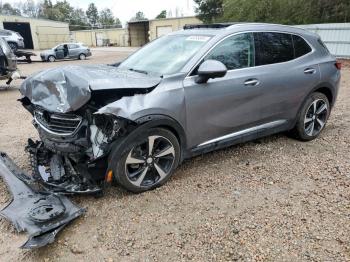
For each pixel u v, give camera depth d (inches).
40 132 151.4
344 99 336.5
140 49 202.1
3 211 131.3
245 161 185.9
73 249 119.3
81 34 2490.2
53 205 132.2
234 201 146.9
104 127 136.9
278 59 191.6
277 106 191.9
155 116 144.6
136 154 146.3
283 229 127.4
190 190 156.1
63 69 152.0
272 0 864.9
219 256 114.8
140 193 153.1
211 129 167.9
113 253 117.5
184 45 174.1
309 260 112.0
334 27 704.4
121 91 141.9
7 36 1108.5
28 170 177.2
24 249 119.8
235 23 185.8
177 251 117.7
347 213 136.4
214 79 163.5
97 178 143.8
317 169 175.8
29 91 154.6
